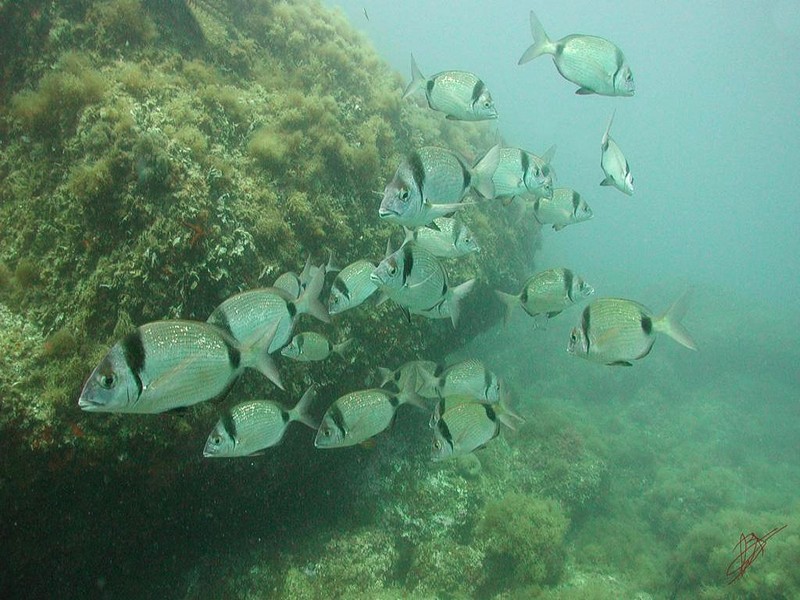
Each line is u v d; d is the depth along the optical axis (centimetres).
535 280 138
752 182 4103
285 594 157
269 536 168
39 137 144
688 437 436
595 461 270
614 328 108
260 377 148
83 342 125
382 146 204
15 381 118
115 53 158
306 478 170
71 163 138
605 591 181
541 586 183
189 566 157
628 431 400
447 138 281
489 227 247
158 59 164
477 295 225
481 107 129
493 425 123
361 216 183
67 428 118
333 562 167
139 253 131
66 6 156
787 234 4119
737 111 3581
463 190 113
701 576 205
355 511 183
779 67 2564
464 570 179
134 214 133
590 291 140
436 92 132
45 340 125
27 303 129
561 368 485
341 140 179
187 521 147
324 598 159
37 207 138
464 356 333
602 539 239
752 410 521
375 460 195
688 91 3766
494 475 240
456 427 119
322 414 166
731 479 349
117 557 140
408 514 188
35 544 124
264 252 150
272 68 197
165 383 83
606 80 127
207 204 139
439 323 203
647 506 299
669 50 3481
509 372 414
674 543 264
